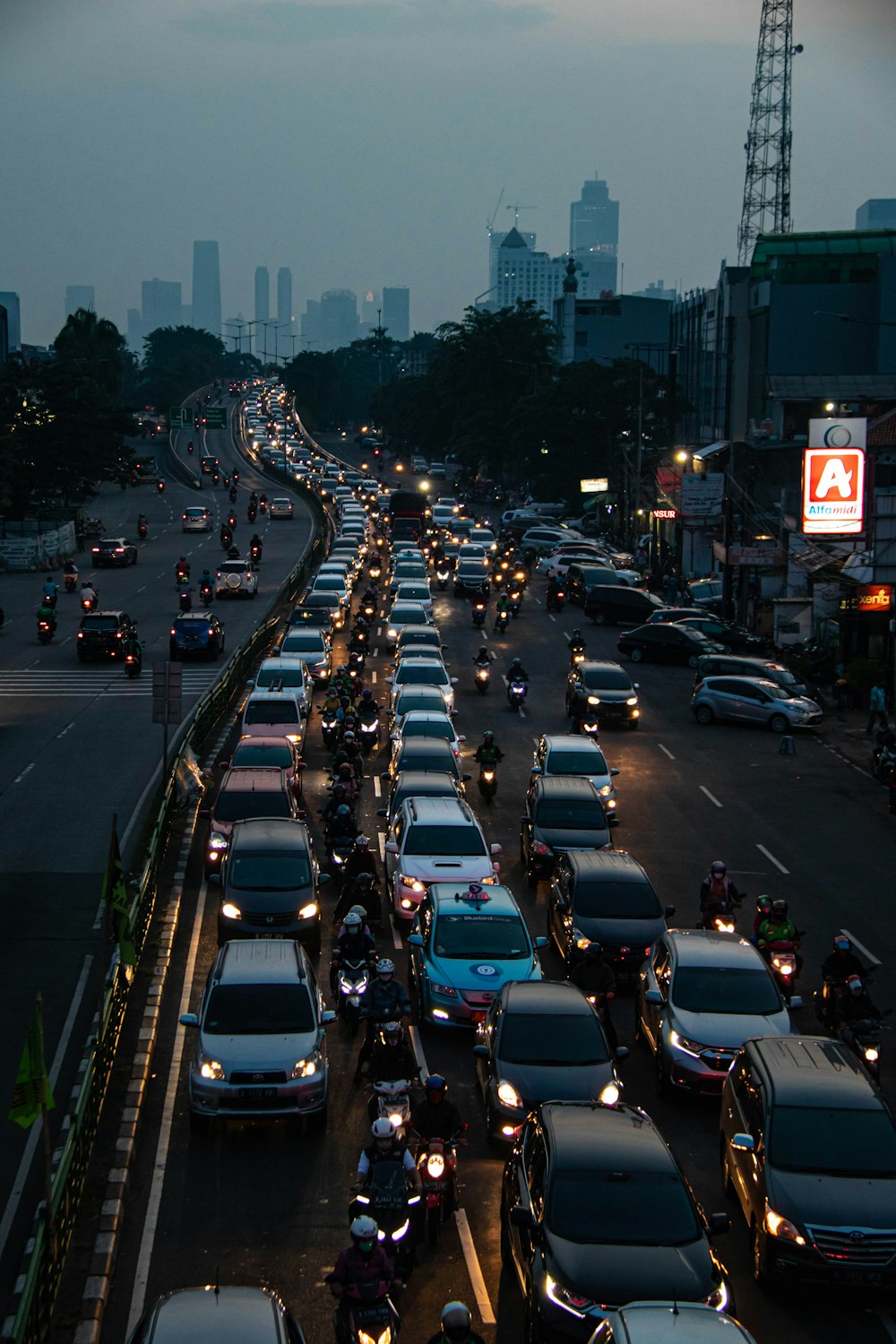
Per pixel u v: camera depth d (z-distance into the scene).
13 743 45.44
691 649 64.06
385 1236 15.54
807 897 31.66
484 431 159.25
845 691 55.47
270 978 20.89
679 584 84.12
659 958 23.44
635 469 113.50
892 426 70.31
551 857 31.59
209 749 44.47
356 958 23.95
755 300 100.81
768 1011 21.56
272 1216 17.44
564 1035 19.81
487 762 39.66
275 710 43.75
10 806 37.59
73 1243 16.45
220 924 26.58
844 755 47.12
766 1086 17.33
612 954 25.52
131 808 37.47
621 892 26.67
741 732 50.72
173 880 31.36
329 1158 19.12
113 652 61.00
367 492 143.62
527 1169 16.03
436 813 30.20
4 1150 19.56
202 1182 18.33
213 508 136.12
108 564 95.69
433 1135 17.14
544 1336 13.98
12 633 69.31
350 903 27.16
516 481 167.00
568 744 38.38
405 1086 18.17
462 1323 12.38
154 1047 22.75
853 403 87.75
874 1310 15.77
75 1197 16.83
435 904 24.91
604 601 75.19
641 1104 21.23
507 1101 19.09
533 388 153.75
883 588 55.59
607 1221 14.75
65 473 112.62
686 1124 20.55
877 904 31.19
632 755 46.56
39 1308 14.16
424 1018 23.31
